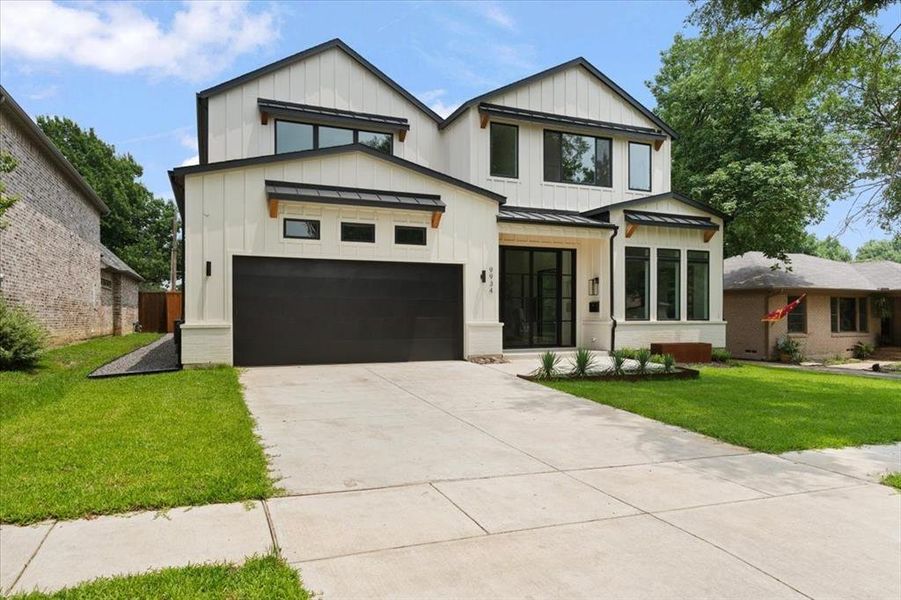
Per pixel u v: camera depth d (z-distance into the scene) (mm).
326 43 14398
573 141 15523
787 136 16781
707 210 15508
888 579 3182
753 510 4230
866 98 12461
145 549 3309
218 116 13438
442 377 10406
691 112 19188
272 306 11180
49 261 14781
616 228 14273
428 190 12422
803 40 9773
